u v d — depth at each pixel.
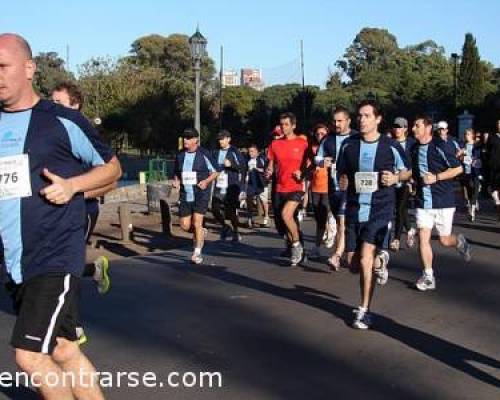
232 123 57.91
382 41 101.38
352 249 7.06
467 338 6.49
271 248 12.55
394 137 11.19
